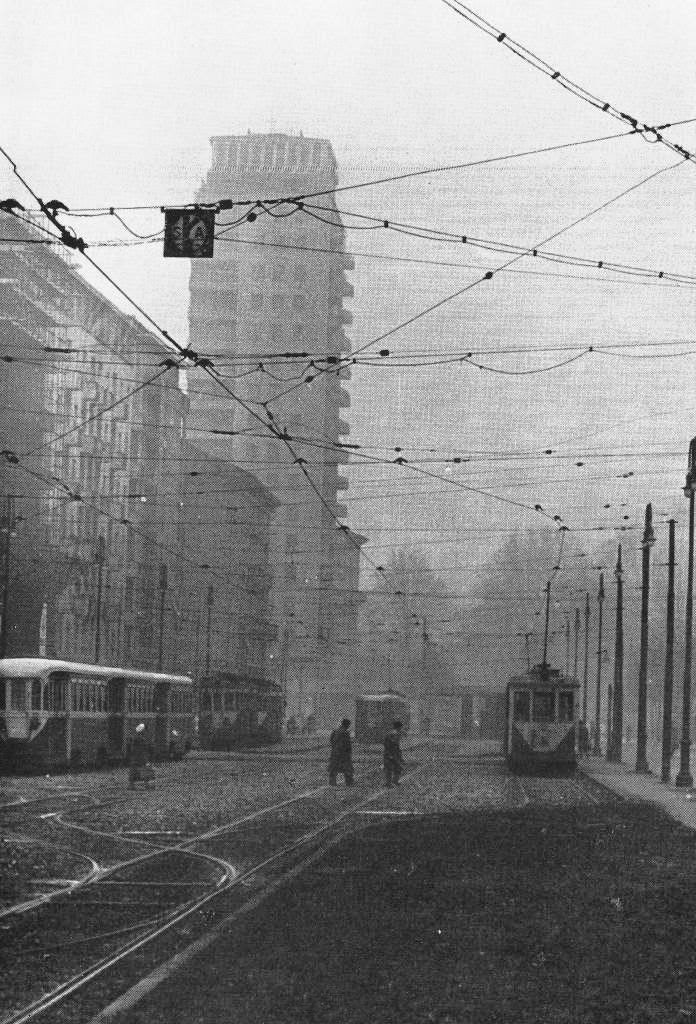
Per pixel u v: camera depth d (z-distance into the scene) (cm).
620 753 7262
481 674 16462
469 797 3997
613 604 15275
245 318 14238
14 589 7325
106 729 5434
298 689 13525
